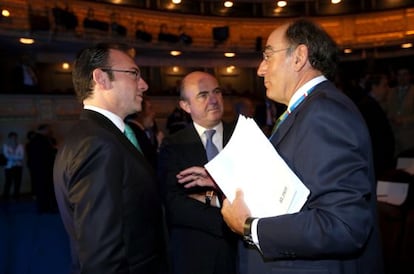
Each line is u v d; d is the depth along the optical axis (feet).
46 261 13.26
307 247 3.22
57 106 33.55
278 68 3.96
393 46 43.83
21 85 31.73
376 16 44.21
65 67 41.39
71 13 33.83
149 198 4.44
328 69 3.92
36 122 32.24
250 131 3.81
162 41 41.57
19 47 35.76
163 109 40.22
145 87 5.21
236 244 5.88
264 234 3.42
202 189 6.02
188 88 6.55
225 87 46.11
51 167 21.83
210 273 5.80
